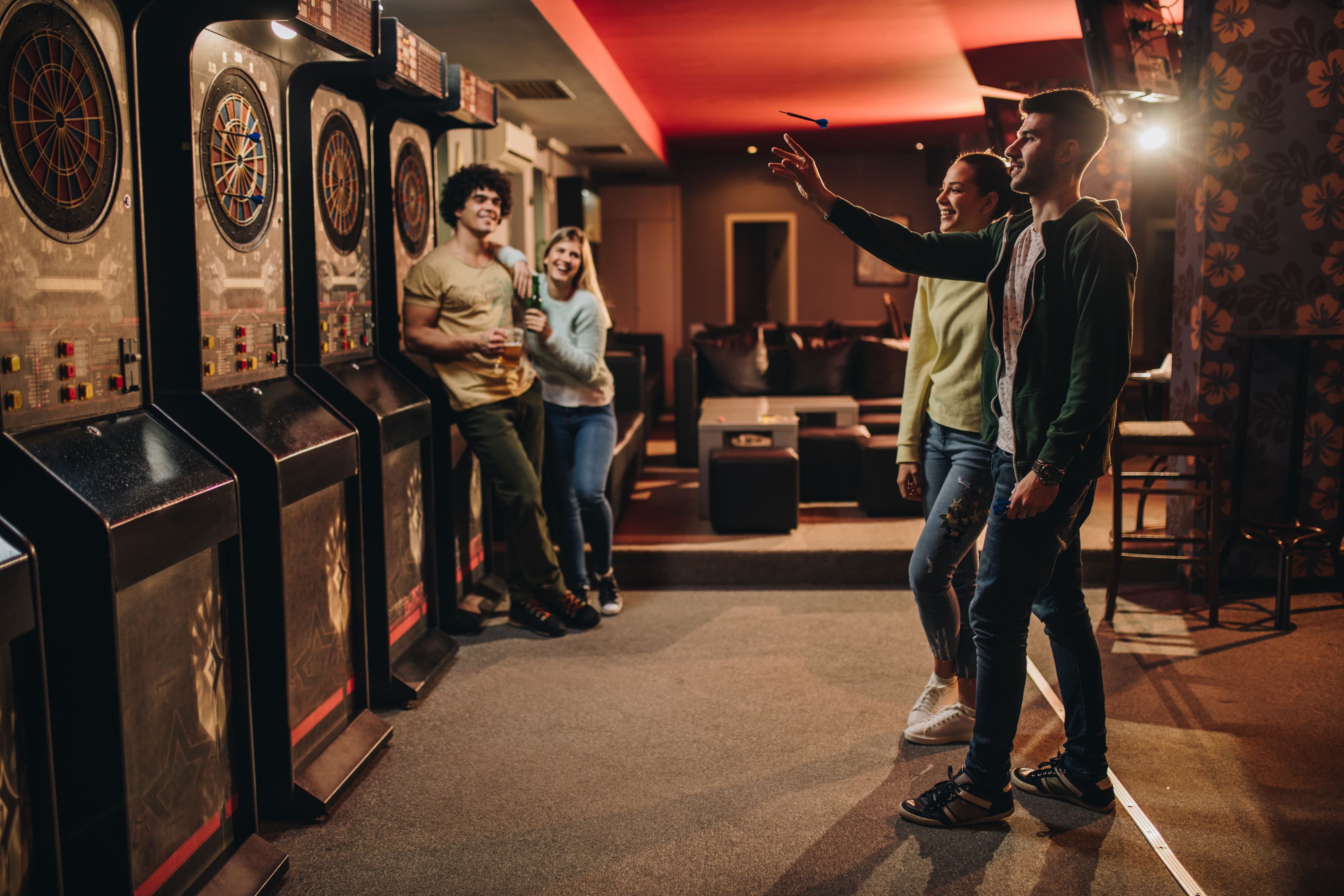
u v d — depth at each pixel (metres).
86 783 1.60
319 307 2.85
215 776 1.99
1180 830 2.20
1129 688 3.04
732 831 2.22
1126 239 1.95
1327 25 3.85
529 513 3.52
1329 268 3.97
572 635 3.65
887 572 4.30
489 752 2.66
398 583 3.15
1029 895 1.95
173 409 2.20
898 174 10.35
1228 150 3.95
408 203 3.56
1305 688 3.03
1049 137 1.97
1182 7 4.74
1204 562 3.66
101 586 1.56
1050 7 5.04
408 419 3.11
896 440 5.05
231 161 2.34
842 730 2.77
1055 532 2.03
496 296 3.48
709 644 3.53
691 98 7.27
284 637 2.24
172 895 1.84
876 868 2.05
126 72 1.88
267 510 2.20
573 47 4.77
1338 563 3.76
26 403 1.63
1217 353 4.03
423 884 2.02
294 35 2.28
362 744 2.60
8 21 1.56
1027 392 2.01
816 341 6.99
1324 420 4.05
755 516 4.58
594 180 10.09
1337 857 2.08
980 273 2.21
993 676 2.15
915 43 5.73
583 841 2.18
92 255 1.79
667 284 10.67
